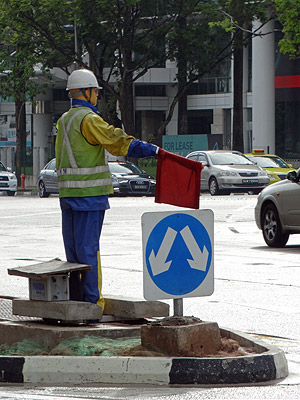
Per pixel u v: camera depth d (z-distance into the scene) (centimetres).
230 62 10231
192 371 995
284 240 2586
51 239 2898
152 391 966
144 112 11212
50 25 7044
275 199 2566
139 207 4303
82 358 1012
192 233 1056
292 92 8656
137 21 7175
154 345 1042
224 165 5625
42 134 11300
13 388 991
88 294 1191
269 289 1761
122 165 5834
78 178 1180
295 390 973
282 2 5550
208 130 10738
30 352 1073
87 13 6638
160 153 1106
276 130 8869
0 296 1603
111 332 1116
